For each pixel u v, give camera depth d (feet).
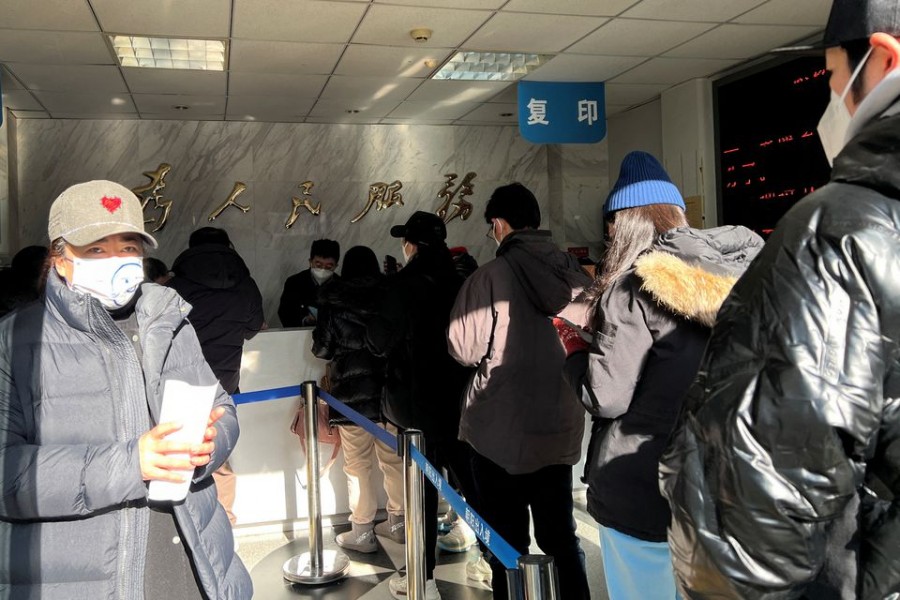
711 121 21.38
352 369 11.46
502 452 8.18
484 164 27.76
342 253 26.68
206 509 5.30
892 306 2.82
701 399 3.16
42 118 23.88
